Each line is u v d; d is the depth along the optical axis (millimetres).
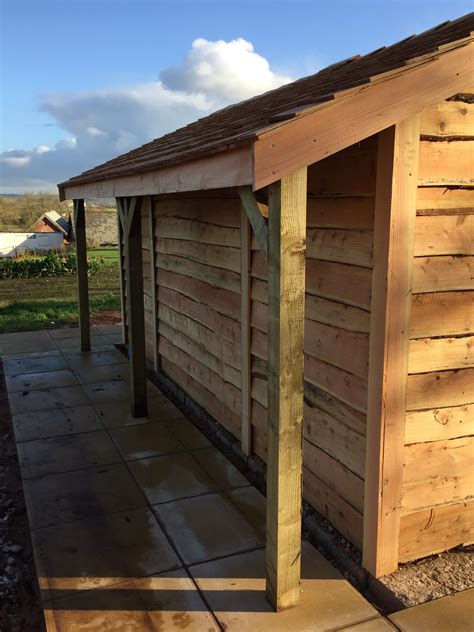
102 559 3387
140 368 5688
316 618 2854
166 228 6504
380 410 2973
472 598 2959
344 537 3492
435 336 3031
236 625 2809
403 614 2854
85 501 4094
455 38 2684
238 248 4680
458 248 2992
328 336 3463
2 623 2957
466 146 2896
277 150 2277
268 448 2809
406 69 2434
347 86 2617
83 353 8336
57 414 5840
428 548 3277
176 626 2809
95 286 18125
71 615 2898
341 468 3461
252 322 4559
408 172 2771
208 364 5613
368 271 3016
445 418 3146
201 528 3729
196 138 4316
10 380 7004
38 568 3301
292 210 2492
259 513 3920
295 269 2557
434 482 3188
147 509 3979
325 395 3574
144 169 3865
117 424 5566
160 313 7062
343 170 3156
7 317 11617
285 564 2871
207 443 5125
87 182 6293
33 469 4609
